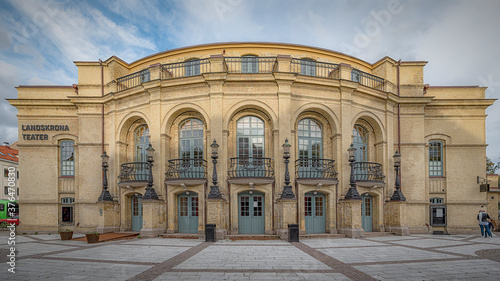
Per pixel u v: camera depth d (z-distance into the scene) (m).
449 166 18.80
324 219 15.77
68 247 11.94
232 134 16.20
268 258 9.35
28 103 19.09
